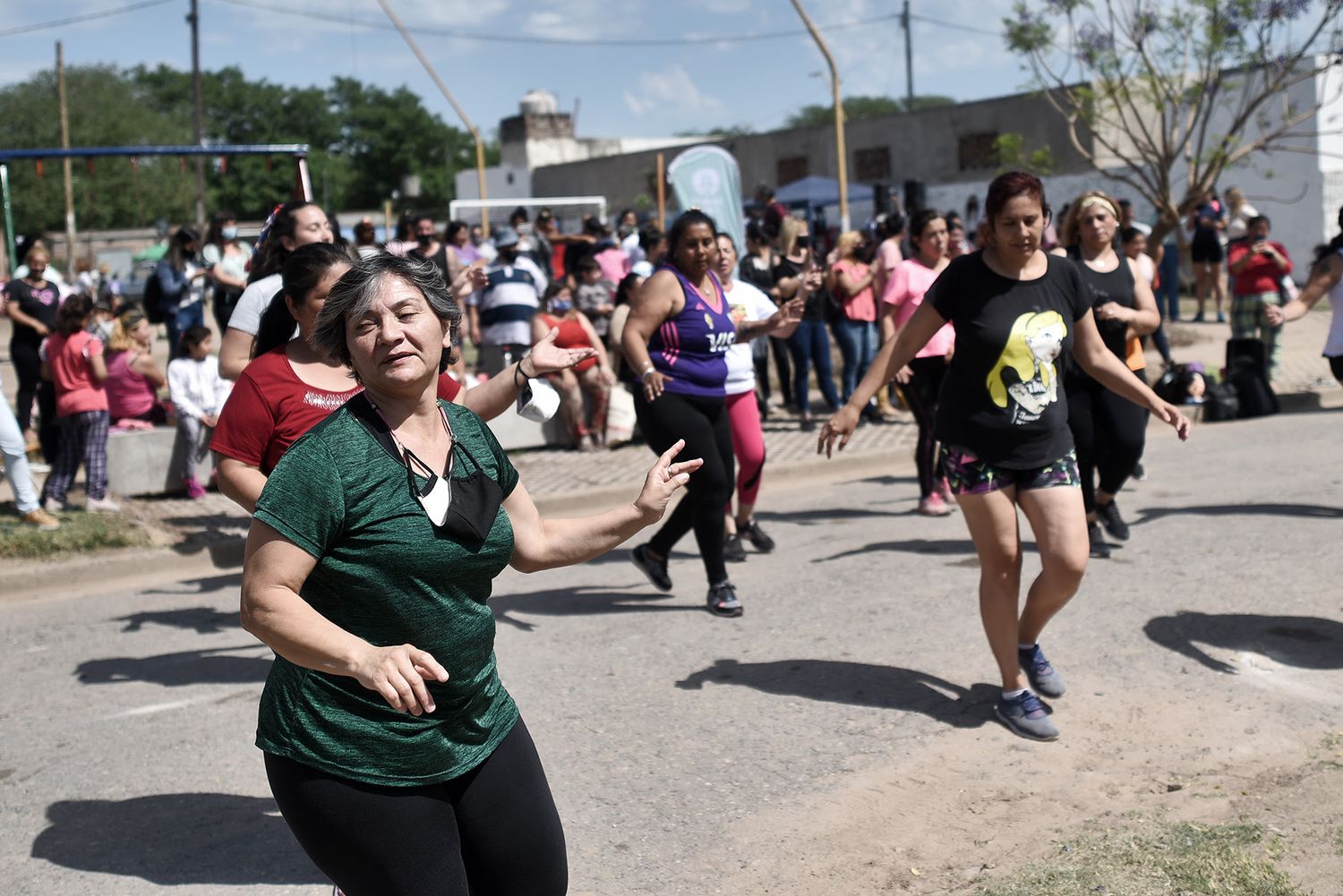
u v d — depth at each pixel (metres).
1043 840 3.81
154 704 5.48
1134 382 4.73
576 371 11.43
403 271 2.54
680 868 3.78
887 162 32.53
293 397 3.78
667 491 2.87
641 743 4.74
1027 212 4.39
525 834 2.64
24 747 5.02
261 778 4.62
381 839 2.46
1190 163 16.91
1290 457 9.75
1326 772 4.13
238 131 100.25
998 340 4.46
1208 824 3.80
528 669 5.70
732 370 7.21
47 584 7.76
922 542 7.66
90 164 11.29
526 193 45.66
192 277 13.37
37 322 11.68
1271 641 5.39
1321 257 7.37
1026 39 16.50
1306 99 24.39
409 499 2.47
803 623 6.12
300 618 2.35
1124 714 4.74
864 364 12.64
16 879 3.88
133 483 9.87
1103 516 7.11
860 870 3.71
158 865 3.95
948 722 4.76
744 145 36.41
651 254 12.53
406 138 101.69
